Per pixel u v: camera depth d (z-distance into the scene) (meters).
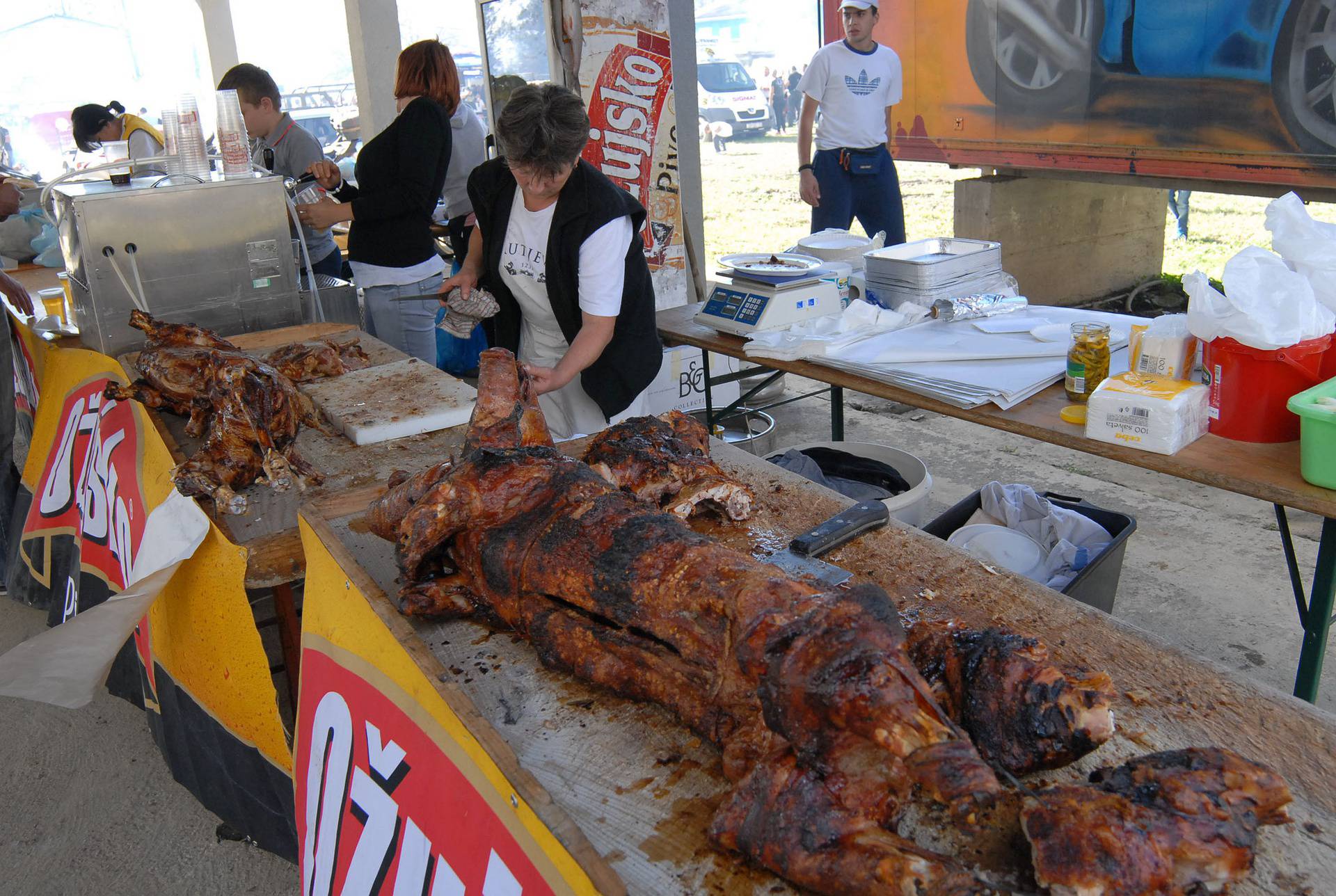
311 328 3.84
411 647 1.59
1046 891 1.06
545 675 1.67
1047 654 1.30
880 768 1.14
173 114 3.79
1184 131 5.94
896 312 3.39
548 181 2.94
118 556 2.98
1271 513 4.37
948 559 1.94
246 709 2.35
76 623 2.22
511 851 1.28
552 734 1.52
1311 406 2.00
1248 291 2.21
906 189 13.45
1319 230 2.29
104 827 2.95
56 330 4.14
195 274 3.72
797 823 1.13
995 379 2.78
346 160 9.82
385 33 8.01
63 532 3.66
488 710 1.59
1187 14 5.68
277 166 5.54
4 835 2.94
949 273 3.51
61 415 3.82
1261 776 1.10
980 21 7.05
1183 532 4.25
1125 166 6.36
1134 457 2.31
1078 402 2.65
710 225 12.48
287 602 2.65
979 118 7.33
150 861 2.79
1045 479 4.88
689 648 1.41
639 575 1.49
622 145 5.15
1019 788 1.13
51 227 5.93
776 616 1.23
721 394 5.70
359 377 3.23
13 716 3.54
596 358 3.11
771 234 11.71
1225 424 2.34
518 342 3.73
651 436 2.15
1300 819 1.26
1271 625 3.54
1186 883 1.04
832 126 6.38
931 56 7.59
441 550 1.87
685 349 5.50
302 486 2.45
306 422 2.77
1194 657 1.60
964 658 1.30
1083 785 1.19
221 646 2.35
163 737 2.94
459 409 2.90
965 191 7.30
